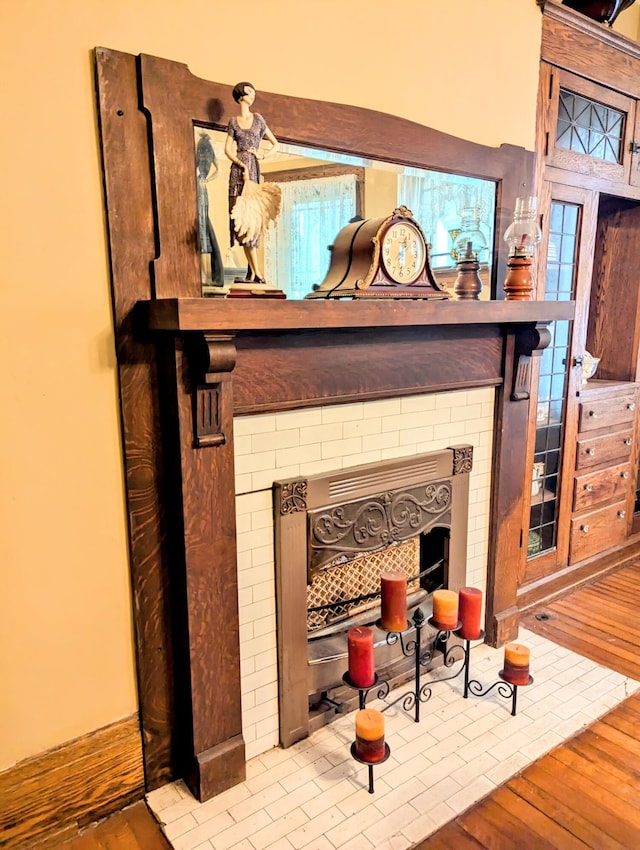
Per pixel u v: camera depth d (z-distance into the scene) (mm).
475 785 1663
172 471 1518
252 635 1712
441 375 1967
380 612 2010
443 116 1925
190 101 1418
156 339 1465
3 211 1255
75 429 1410
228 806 1600
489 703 2010
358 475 1836
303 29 1586
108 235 1376
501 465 2238
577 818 1561
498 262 2168
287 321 1400
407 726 1898
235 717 1673
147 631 1580
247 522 1650
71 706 1508
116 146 1347
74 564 1459
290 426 1690
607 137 2611
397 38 1774
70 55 1276
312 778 1693
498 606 2344
